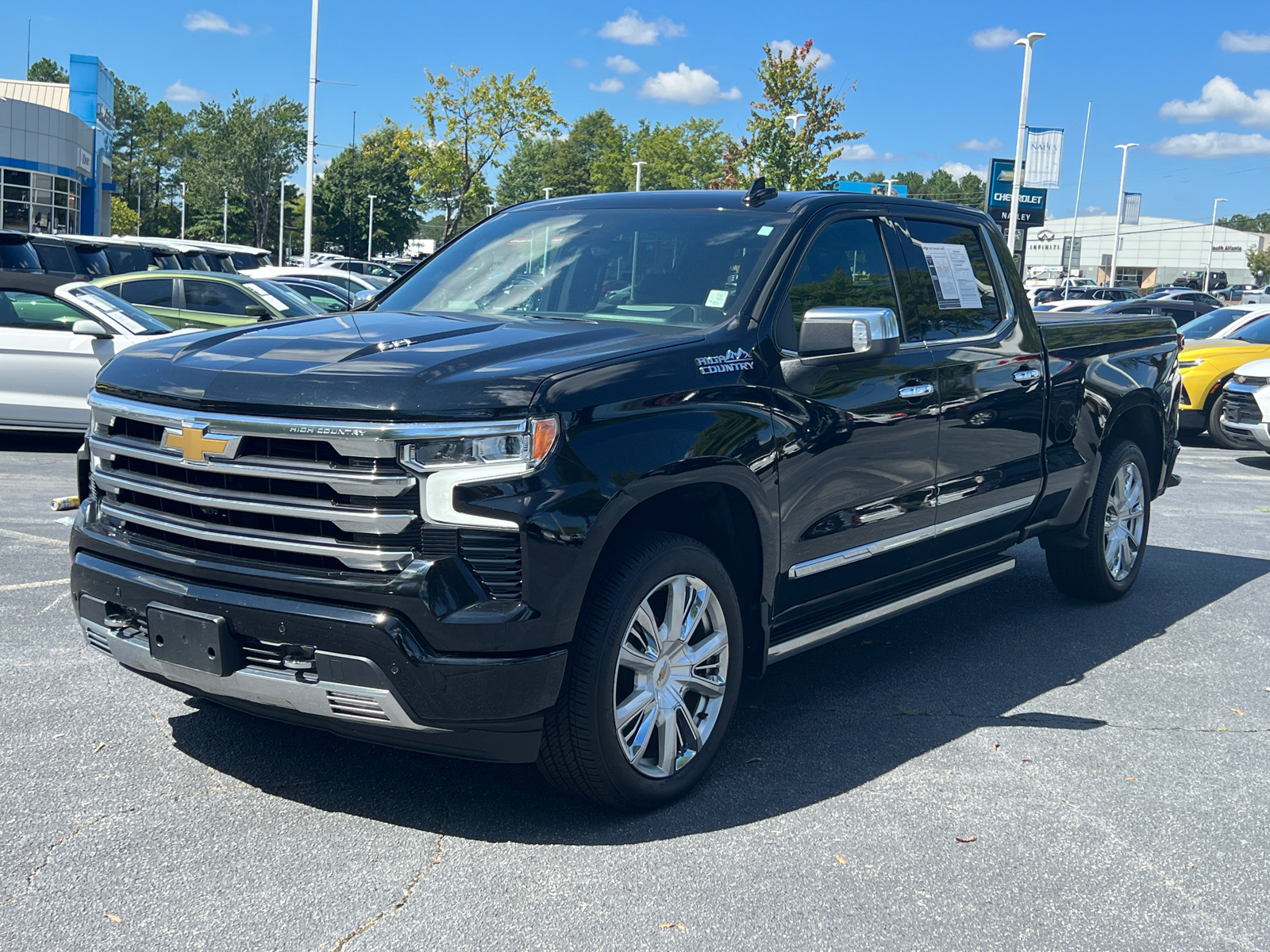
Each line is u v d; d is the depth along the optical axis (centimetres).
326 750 406
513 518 313
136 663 353
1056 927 305
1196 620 622
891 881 326
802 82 3466
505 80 4175
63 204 4750
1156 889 326
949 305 501
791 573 407
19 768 381
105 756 394
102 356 1041
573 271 446
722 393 372
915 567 484
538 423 318
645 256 439
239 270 1994
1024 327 550
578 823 357
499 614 314
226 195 10406
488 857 333
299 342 363
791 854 341
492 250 482
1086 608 639
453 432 309
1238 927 308
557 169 12488
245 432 323
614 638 338
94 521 368
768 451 383
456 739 321
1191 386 1423
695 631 379
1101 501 615
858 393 428
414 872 323
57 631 523
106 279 1323
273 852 332
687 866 331
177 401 337
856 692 491
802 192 466
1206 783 403
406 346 354
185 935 287
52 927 289
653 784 361
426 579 309
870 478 436
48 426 1048
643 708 357
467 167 4238
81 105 5606
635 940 291
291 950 283
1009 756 422
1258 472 1222
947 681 508
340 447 313
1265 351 1445
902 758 418
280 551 323
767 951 288
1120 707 480
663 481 344
